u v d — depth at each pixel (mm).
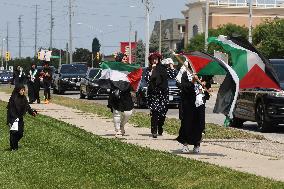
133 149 20766
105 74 25672
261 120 28500
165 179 15258
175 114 39156
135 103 44781
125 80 25188
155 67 24750
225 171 16156
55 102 51688
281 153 20688
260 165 17734
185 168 16719
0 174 16078
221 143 23422
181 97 20172
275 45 80000
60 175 15859
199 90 20016
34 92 49688
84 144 22391
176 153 20281
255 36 82188
